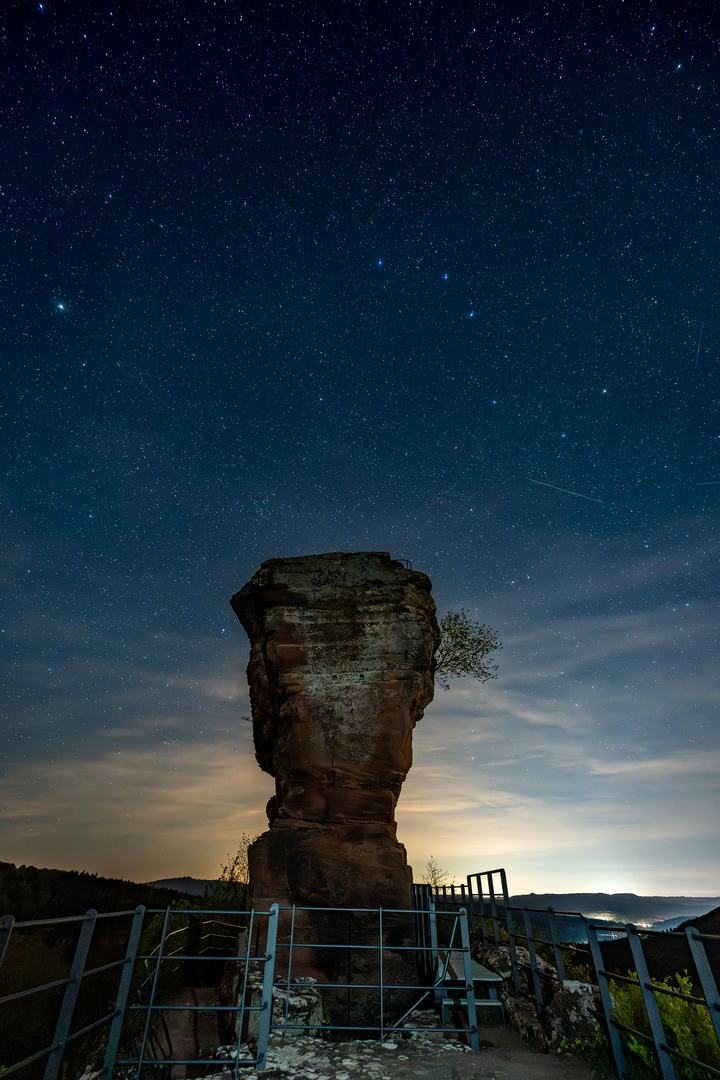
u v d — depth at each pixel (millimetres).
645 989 6168
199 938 12836
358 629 12680
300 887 10484
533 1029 8109
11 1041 12969
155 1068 7426
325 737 11820
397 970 9867
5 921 4102
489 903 12742
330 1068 6922
